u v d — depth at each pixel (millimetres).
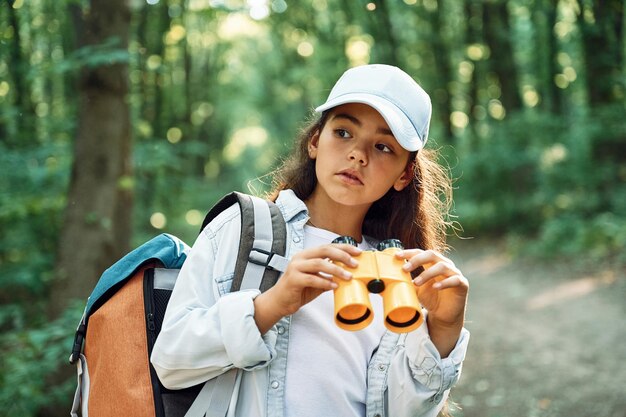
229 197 1396
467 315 7207
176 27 10445
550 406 4441
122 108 4871
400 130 1268
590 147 9922
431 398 1326
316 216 1468
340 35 13945
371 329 1418
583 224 9547
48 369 3463
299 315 1343
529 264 9445
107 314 1367
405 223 1555
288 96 20359
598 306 6824
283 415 1261
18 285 5281
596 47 9625
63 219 4770
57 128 6566
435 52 14008
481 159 12094
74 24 5570
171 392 1294
